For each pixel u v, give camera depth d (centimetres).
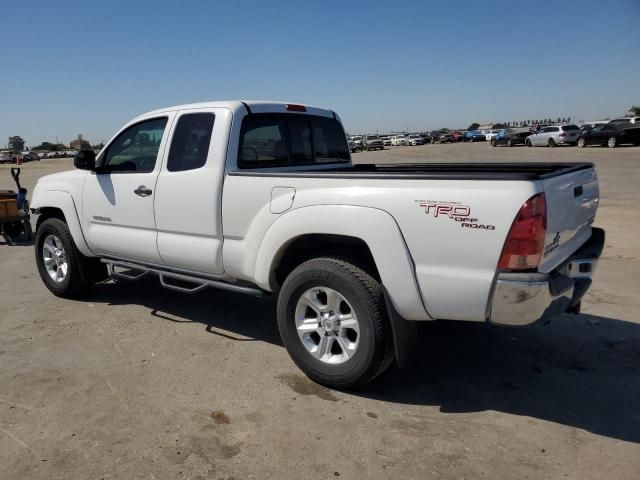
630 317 503
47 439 314
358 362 350
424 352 434
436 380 386
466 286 309
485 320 316
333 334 367
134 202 483
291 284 375
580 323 491
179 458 295
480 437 313
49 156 8769
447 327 485
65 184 555
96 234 527
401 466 287
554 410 343
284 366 411
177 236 455
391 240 327
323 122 536
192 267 455
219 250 424
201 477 279
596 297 561
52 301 580
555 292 302
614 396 360
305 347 378
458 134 6156
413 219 321
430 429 322
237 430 321
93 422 331
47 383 384
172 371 402
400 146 6266
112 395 365
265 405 351
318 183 362
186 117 452
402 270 325
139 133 493
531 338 459
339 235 355
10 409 348
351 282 346
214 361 420
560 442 307
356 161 2809
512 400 356
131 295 598
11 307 561
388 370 403
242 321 512
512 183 295
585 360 416
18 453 301
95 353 437
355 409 346
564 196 325
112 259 541
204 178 425
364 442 309
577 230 360
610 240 822
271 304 565
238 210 407
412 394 366
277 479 277
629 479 274
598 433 316
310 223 358
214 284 442
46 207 582
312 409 346
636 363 410
